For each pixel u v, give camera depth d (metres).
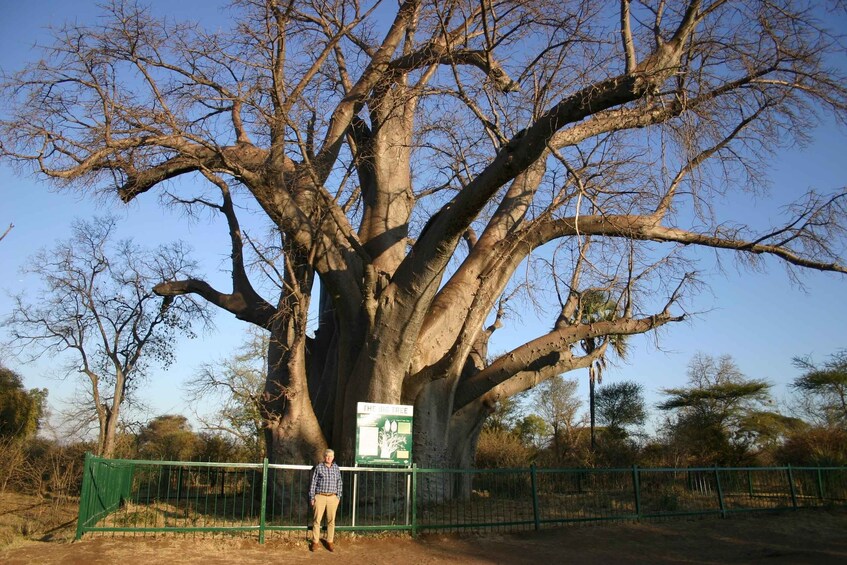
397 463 12.29
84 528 10.28
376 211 17.50
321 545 10.86
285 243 14.45
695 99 12.28
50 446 20.28
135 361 25.84
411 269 14.14
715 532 13.19
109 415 25.20
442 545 11.27
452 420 17.33
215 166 14.06
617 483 16.62
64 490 17.17
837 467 17.66
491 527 12.57
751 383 32.06
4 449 17.25
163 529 10.55
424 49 15.18
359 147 17.02
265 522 11.62
